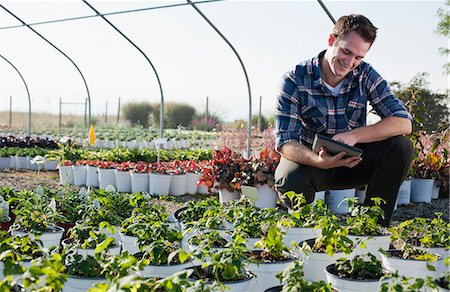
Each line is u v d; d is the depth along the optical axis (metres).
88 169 10.20
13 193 5.88
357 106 4.70
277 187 4.77
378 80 4.66
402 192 8.39
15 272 2.21
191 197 9.02
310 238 3.75
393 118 4.50
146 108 33.62
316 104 4.67
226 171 7.79
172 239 3.10
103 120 34.06
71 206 5.34
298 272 2.33
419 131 8.84
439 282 2.58
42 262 2.27
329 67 4.57
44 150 13.38
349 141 4.29
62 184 10.32
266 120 25.25
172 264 2.93
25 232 3.93
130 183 9.55
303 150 4.45
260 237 3.68
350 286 2.66
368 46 4.11
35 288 2.39
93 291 2.17
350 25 4.06
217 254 2.66
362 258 2.83
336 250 3.21
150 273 2.90
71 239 3.71
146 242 3.08
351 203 3.78
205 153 12.44
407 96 9.45
